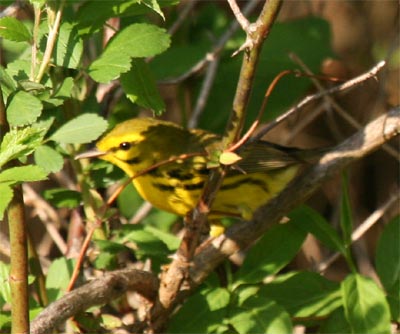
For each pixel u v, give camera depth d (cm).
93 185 921
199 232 786
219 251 870
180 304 900
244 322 820
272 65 1318
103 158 990
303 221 896
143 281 807
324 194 1514
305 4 1573
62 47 714
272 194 1003
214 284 908
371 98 1535
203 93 1188
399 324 883
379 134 852
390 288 881
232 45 1314
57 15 686
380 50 1588
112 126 1157
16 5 844
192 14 1359
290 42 1349
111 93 1042
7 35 687
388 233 896
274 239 897
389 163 1582
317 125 1570
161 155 994
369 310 825
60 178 1139
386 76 1415
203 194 753
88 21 736
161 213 1177
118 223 914
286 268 1409
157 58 1277
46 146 781
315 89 1491
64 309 714
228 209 980
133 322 909
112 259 895
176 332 841
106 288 757
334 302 855
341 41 1641
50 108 723
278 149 1016
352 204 1589
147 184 1009
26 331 623
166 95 1449
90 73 708
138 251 870
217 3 1494
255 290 867
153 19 1271
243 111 691
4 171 563
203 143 1001
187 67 1270
